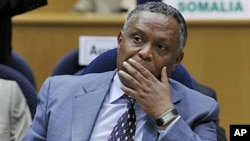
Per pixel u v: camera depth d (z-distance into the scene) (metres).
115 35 10.41
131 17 5.02
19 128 6.46
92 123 5.20
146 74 4.87
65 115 5.25
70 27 10.61
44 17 10.77
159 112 4.84
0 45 8.28
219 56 9.91
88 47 9.06
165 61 4.93
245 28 9.83
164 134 4.82
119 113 5.24
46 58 10.77
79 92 5.37
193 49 9.93
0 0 7.74
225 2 9.80
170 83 5.42
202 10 9.81
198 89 6.53
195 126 5.20
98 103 5.28
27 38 10.77
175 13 5.00
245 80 9.86
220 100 9.91
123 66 4.92
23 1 7.86
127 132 5.07
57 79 5.52
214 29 9.85
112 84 5.39
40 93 5.50
